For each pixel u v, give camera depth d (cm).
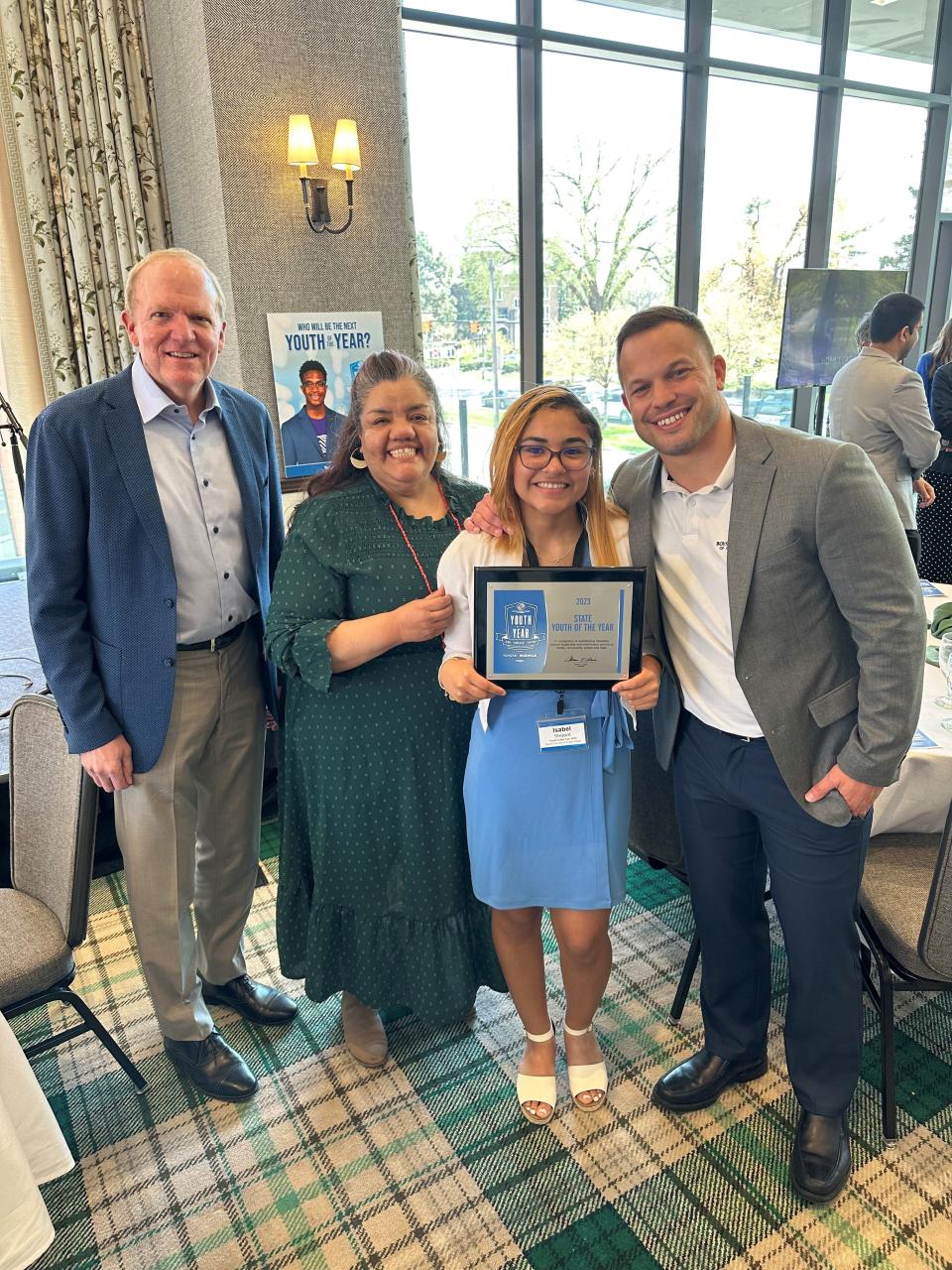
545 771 149
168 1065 194
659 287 487
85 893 164
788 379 474
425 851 175
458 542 148
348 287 341
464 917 184
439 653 167
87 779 161
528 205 420
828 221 536
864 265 576
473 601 144
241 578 177
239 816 191
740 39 464
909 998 205
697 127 459
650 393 128
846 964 149
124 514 158
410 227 351
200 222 324
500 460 139
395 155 341
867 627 129
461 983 183
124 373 164
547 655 143
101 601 162
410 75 377
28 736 178
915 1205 154
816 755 140
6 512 353
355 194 335
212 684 175
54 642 157
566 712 148
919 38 536
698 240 483
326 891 181
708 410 128
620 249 460
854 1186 158
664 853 197
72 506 156
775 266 528
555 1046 193
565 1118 175
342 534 163
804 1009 153
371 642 152
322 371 339
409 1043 199
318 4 309
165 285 153
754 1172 161
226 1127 177
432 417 160
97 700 161
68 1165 139
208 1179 165
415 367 160
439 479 173
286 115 310
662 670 156
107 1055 198
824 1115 157
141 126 333
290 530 169
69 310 331
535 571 139
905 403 330
